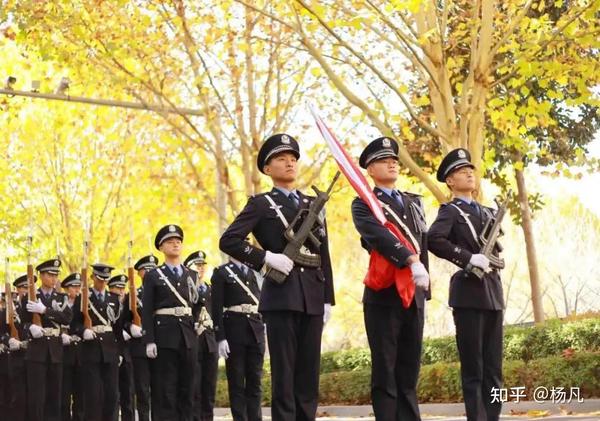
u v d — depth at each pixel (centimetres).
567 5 1997
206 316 1417
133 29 1973
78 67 1995
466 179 903
